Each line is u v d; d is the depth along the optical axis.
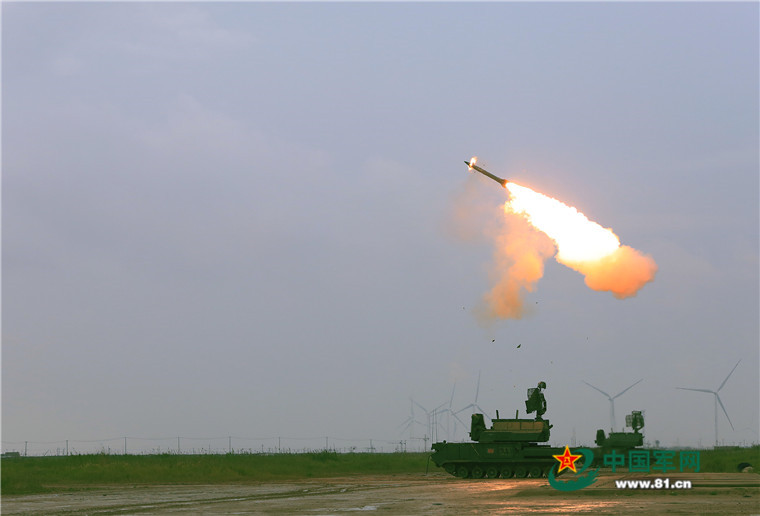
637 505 41.72
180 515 39.91
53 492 56.09
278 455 106.75
